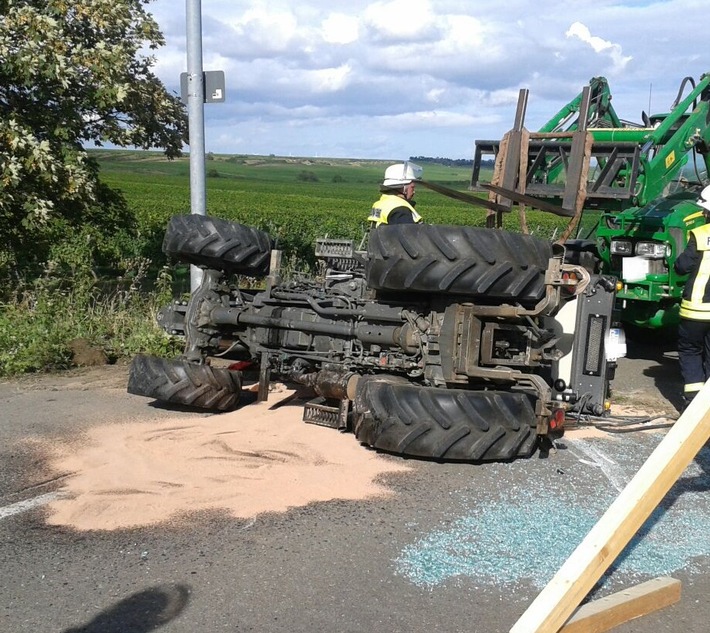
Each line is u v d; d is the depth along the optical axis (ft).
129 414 21.16
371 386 17.40
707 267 22.17
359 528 14.21
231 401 20.85
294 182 306.14
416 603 11.74
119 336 29.76
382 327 19.24
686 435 11.41
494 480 16.70
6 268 39.01
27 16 37.78
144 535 13.85
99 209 45.60
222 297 22.36
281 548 13.39
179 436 19.11
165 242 22.12
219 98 29.37
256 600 11.73
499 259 16.99
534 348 17.98
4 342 27.58
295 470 16.92
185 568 12.67
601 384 21.43
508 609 11.66
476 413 16.71
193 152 29.55
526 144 26.58
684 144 29.71
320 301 20.52
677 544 14.14
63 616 11.27
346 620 11.23
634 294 29.12
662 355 32.07
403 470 17.07
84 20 42.27
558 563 13.11
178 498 15.42
